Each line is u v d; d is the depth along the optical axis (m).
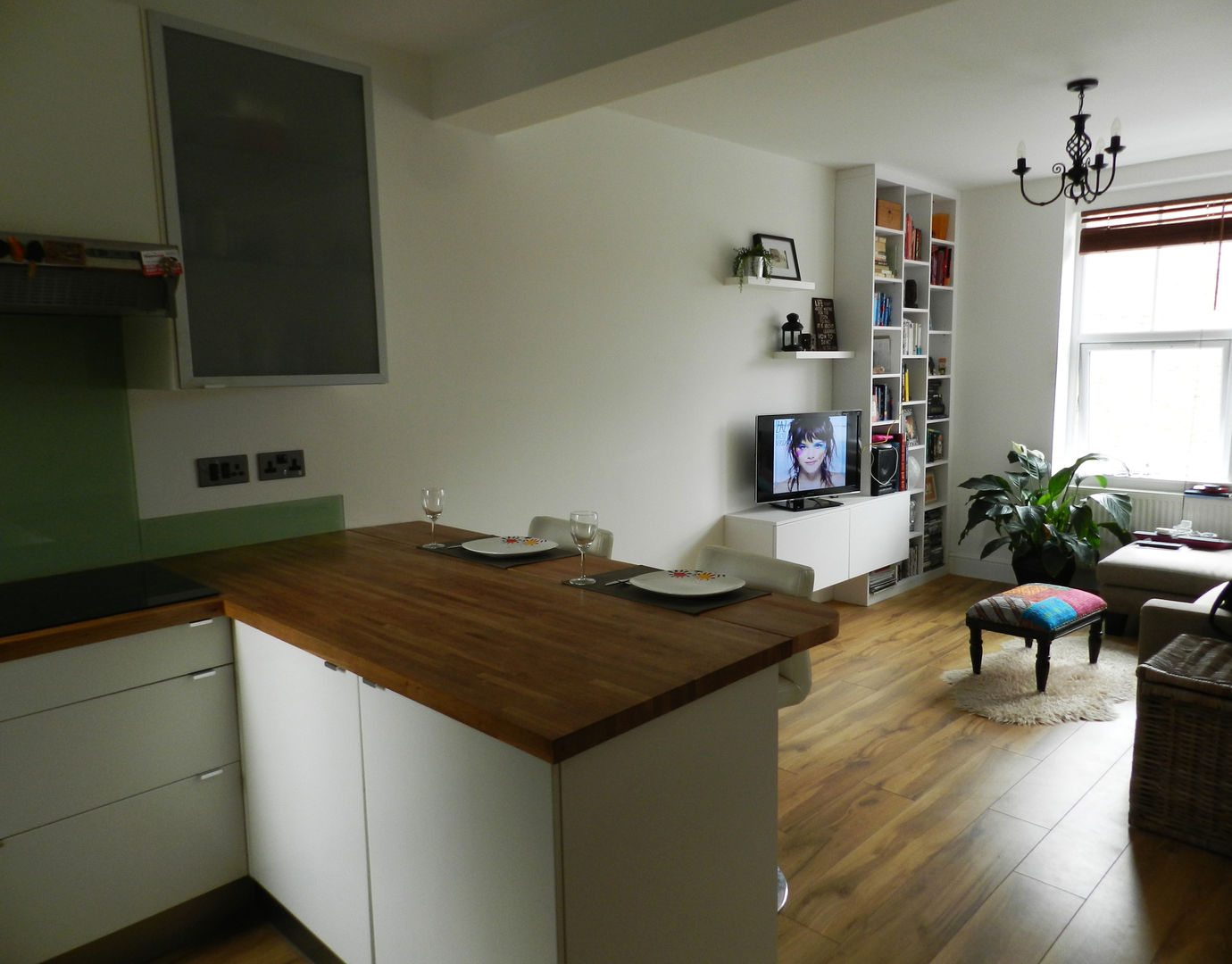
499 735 1.29
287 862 2.00
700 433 4.24
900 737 3.26
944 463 5.83
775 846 1.72
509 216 3.26
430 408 3.07
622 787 1.37
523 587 2.10
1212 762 2.42
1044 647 3.61
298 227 2.38
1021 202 5.40
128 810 1.95
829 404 5.17
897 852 2.47
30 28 1.90
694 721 1.49
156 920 2.04
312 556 2.47
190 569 2.33
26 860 1.80
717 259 4.23
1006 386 5.59
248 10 2.47
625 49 2.37
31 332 2.20
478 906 1.45
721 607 1.91
